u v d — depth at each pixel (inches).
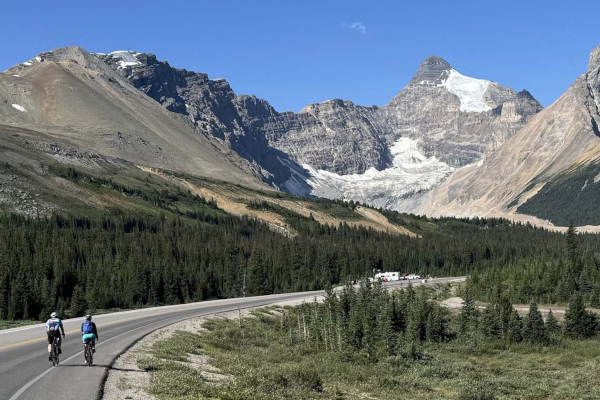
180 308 3277.6
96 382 1018.7
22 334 1780.3
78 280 4975.4
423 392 1978.3
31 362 1206.9
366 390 1852.9
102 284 4739.2
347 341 2687.0
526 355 3063.5
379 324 2915.8
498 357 3006.9
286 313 3346.5
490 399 1950.1
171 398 1001.5
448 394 2026.3
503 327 3393.2
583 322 3486.7
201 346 1945.1
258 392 1229.1
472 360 2898.6
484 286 5275.6
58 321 1192.2
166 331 2028.8
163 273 5054.1
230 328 2524.6
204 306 3452.3
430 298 5073.8
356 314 2869.1
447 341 3346.5
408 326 3289.9
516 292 5032.0
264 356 2108.8
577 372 2551.7
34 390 931.3
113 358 1311.5
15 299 4252.0
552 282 5226.4
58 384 985.5
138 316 2655.0
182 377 1200.2
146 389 1045.8
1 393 906.1
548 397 2091.5
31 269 4837.6
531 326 3339.1
